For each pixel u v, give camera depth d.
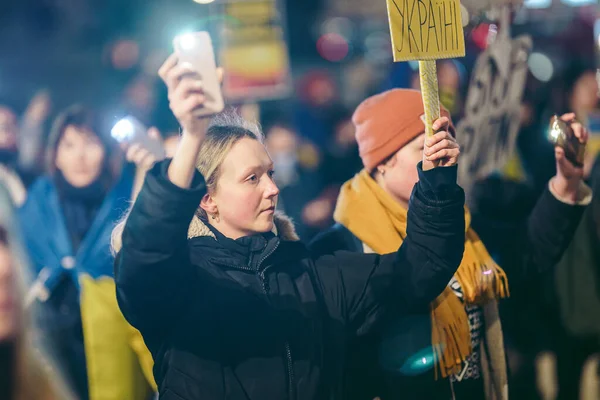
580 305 4.39
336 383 2.65
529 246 3.30
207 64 2.19
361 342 2.80
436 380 3.02
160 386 2.54
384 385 2.99
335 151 8.15
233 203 2.60
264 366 2.51
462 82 4.92
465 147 3.71
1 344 1.79
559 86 5.71
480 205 4.29
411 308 2.76
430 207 2.59
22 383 1.80
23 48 11.97
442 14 2.65
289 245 2.72
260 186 2.62
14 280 1.81
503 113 3.81
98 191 4.27
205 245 2.59
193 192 2.27
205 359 2.49
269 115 7.39
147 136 2.38
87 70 9.85
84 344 4.02
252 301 2.54
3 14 12.12
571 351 4.52
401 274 2.69
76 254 4.08
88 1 12.27
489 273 3.15
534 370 4.64
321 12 17.53
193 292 2.53
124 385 3.74
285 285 2.60
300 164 7.55
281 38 5.84
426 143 2.58
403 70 5.63
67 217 4.19
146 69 6.82
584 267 4.37
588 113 5.40
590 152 5.11
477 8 3.73
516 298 4.46
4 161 5.49
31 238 4.17
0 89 8.90
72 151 4.25
